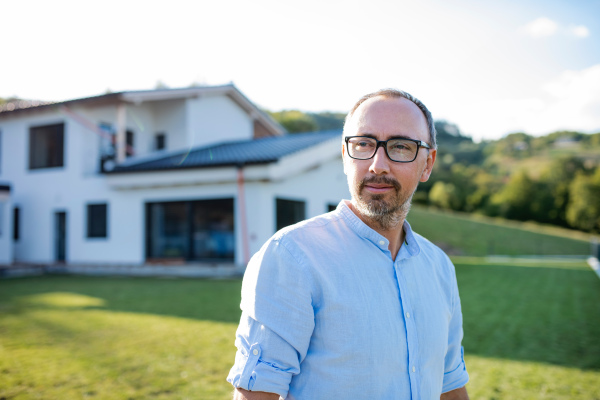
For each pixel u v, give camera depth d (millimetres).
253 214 13148
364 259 1391
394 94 1497
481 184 50625
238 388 1288
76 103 15086
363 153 1453
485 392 3918
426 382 1403
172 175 13656
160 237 14617
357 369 1285
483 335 5941
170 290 9766
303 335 1295
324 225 1446
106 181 15133
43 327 5949
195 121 16391
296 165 13633
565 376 4336
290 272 1321
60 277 13031
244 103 18359
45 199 16391
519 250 29781
